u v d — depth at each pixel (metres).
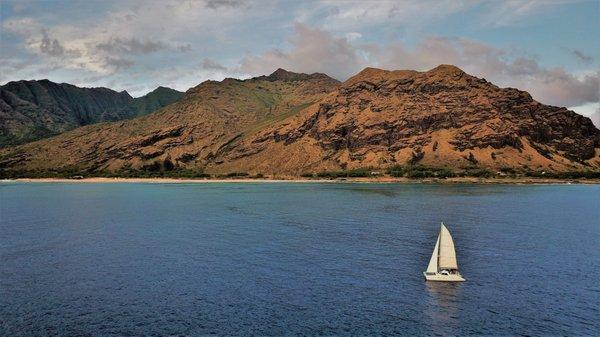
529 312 49.78
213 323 46.44
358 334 44.25
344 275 62.25
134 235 93.31
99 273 63.56
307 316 48.25
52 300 52.75
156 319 47.38
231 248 79.25
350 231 96.19
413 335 44.09
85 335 43.59
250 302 52.09
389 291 56.00
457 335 44.19
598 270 65.62
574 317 48.59
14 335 43.59
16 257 73.38
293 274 62.81
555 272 64.44
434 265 61.06
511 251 77.50
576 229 101.12
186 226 105.38
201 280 60.06
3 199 191.00
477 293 55.50
